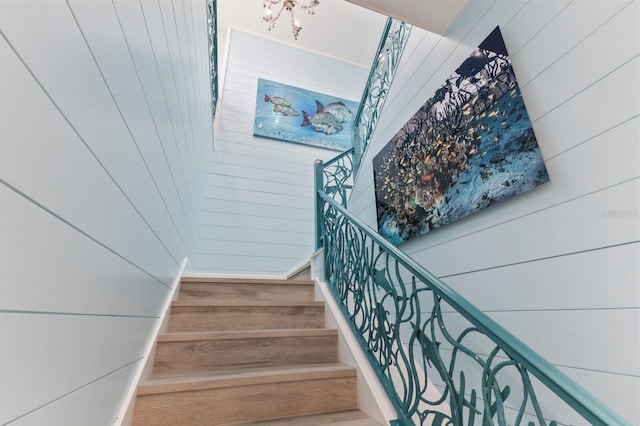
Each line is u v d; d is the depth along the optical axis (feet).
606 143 3.18
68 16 2.01
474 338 4.51
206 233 10.99
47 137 1.80
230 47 14.56
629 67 3.06
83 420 2.39
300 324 6.06
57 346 2.00
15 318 1.59
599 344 3.03
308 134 13.99
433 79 6.34
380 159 7.80
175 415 3.69
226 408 3.88
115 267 2.93
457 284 4.99
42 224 1.79
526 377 2.27
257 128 13.29
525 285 3.89
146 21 3.65
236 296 6.63
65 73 1.97
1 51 1.44
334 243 6.78
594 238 3.19
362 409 4.24
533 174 3.91
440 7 5.67
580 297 3.26
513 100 4.35
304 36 15.80
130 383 3.52
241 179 12.21
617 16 3.22
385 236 7.07
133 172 3.34
